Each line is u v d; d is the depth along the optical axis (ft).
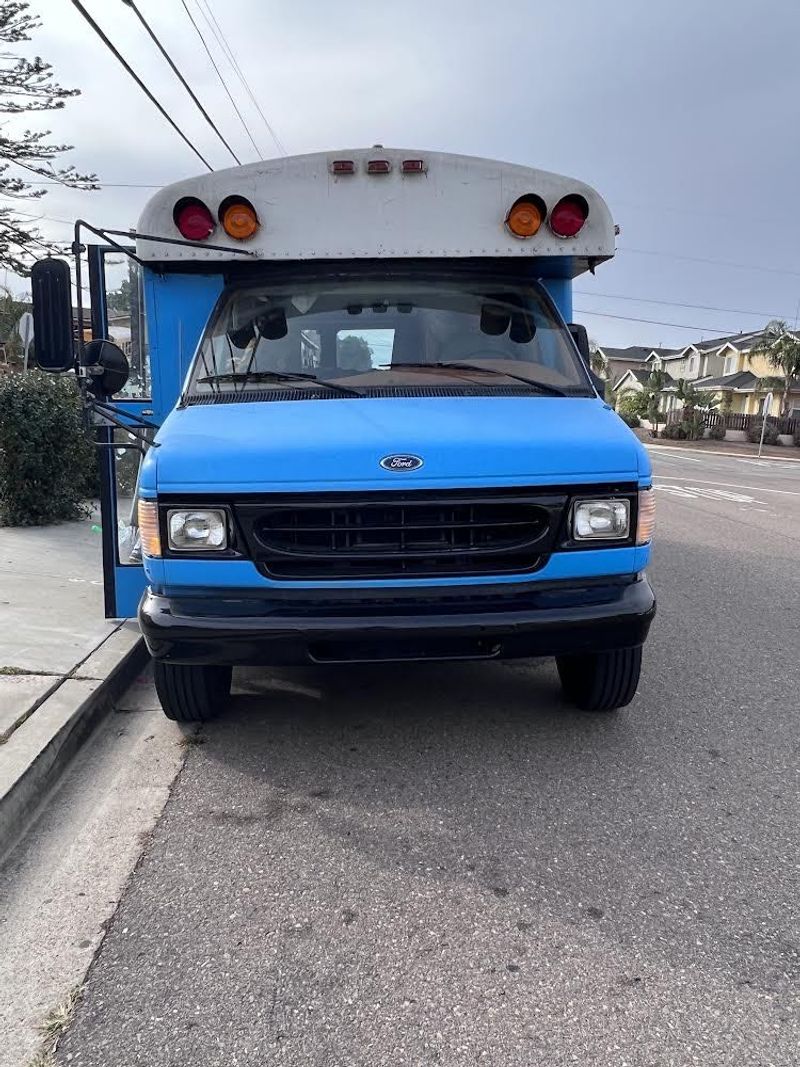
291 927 8.84
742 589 25.07
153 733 13.65
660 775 12.31
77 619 17.46
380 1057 7.14
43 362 12.41
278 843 10.42
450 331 13.80
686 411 165.99
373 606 10.94
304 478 10.56
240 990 7.93
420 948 8.52
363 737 13.44
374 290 14.08
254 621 10.83
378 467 10.58
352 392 12.35
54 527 27.78
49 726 12.39
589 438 11.19
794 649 18.86
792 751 13.28
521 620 10.90
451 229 13.83
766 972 8.20
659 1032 7.43
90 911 9.13
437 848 10.31
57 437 27.81
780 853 10.32
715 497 54.95
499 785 11.91
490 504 10.77
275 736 13.47
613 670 13.29
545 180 13.76
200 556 10.80
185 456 10.80
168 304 14.73
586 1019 7.57
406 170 13.66
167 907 9.18
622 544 11.17
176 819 11.00
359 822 10.90
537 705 14.82
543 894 9.41
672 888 9.55
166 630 10.95
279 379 12.83
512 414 11.66
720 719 14.53
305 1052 7.20
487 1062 7.09
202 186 13.57
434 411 11.64
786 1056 7.17
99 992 7.93
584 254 13.82
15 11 48.34
